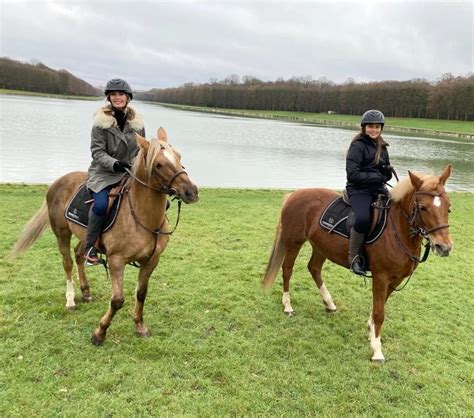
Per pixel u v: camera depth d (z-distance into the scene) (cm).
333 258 503
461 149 3853
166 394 377
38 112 4919
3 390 366
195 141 3269
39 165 1717
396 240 434
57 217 494
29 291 554
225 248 792
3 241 731
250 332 493
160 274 644
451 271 746
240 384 398
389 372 436
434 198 396
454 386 417
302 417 362
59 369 399
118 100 431
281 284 643
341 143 3831
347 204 488
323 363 444
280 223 550
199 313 530
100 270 640
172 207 1086
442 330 525
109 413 350
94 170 447
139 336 467
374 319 458
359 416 369
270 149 3017
